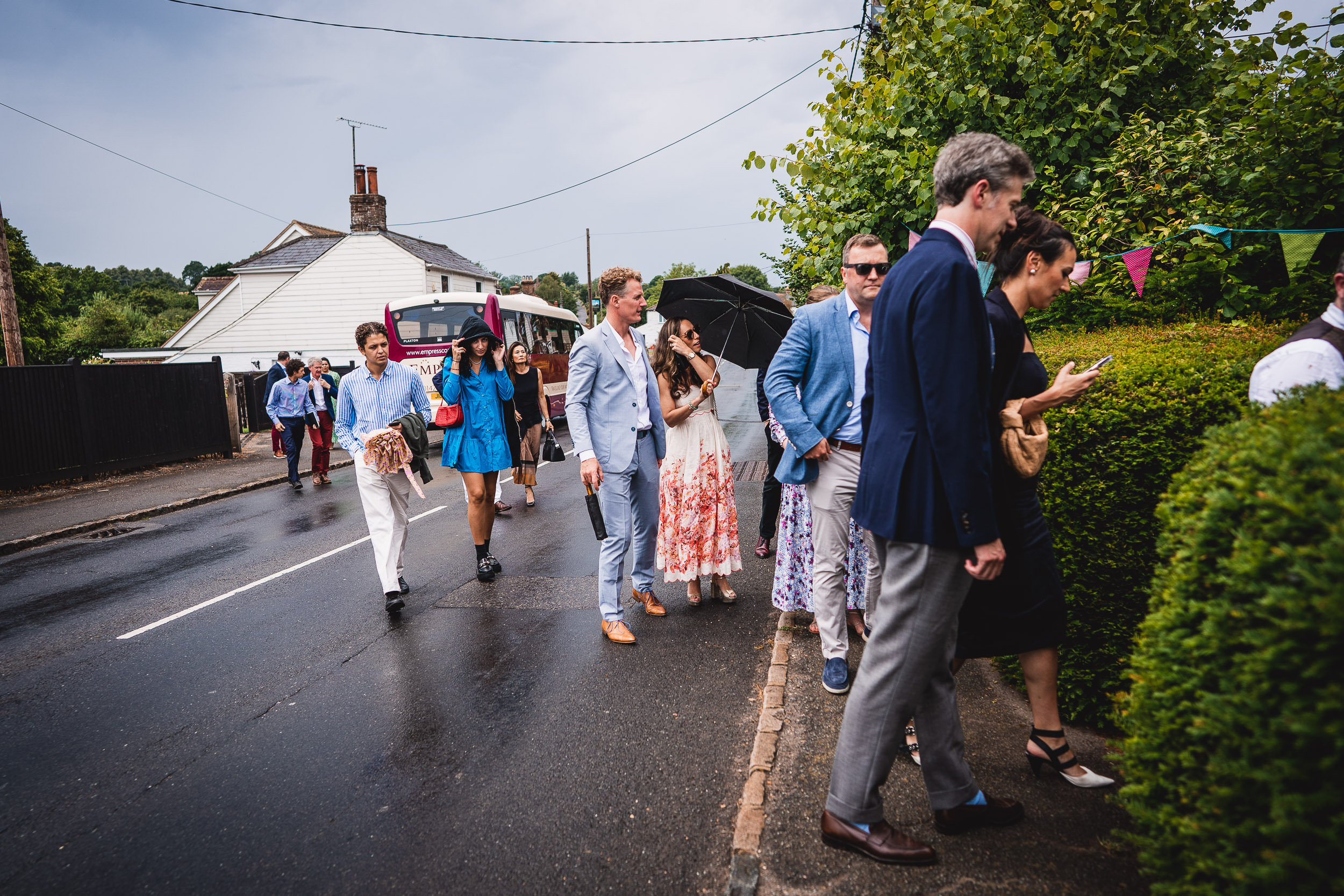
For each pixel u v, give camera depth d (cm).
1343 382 183
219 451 1379
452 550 682
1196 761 158
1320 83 472
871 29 783
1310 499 135
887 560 216
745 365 500
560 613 498
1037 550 240
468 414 569
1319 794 128
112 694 404
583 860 244
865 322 334
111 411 1166
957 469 193
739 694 360
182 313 8088
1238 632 147
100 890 245
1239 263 477
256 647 465
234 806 291
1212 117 551
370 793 295
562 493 951
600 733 330
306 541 752
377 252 3183
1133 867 211
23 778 320
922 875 214
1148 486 264
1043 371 244
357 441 504
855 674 353
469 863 246
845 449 331
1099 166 525
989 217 210
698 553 471
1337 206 467
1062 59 571
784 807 252
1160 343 325
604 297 443
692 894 225
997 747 281
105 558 716
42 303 3838
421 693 385
